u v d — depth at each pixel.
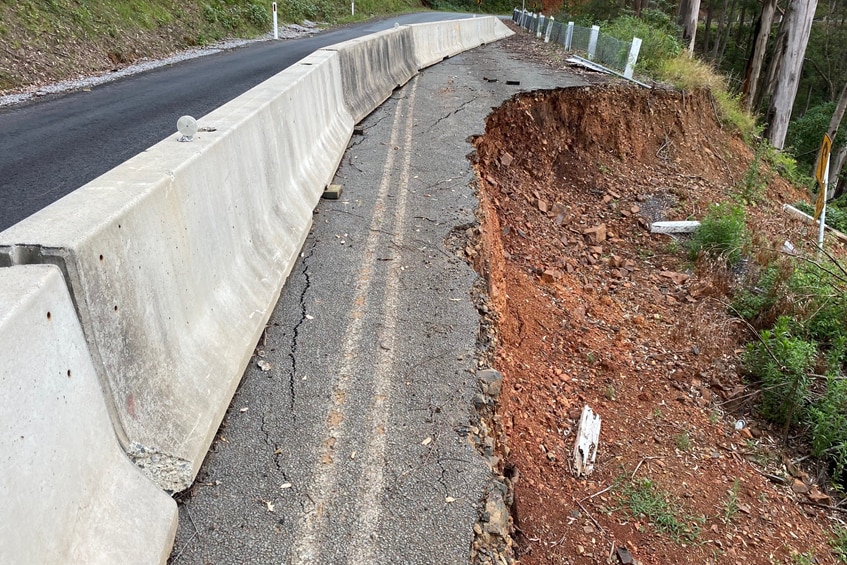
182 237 2.88
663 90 12.65
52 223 2.11
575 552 3.45
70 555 1.79
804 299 7.24
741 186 12.77
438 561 2.44
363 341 3.87
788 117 18.41
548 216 9.28
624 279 8.27
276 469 2.81
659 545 3.77
